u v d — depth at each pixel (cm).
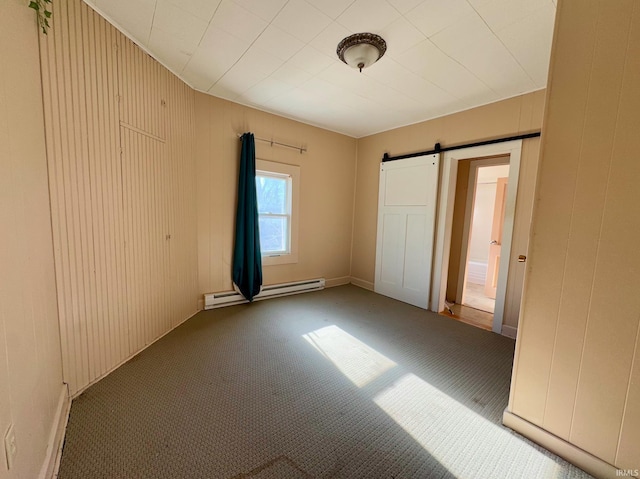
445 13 160
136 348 211
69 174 150
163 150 234
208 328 260
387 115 330
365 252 423
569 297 123
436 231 329
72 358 157
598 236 114
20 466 90
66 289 151
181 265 267
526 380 138
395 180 369
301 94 279
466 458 126
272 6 159
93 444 127
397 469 119
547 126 125
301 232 382
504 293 269
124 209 194
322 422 146
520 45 187
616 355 112
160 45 202
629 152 106
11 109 100
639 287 106
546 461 125
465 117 300
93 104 165
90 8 161
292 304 337
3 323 85
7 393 85
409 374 194
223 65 228
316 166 386
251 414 150
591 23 112
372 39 182
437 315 319
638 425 108
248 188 312
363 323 285
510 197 264
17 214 100
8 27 101
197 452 125
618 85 107
